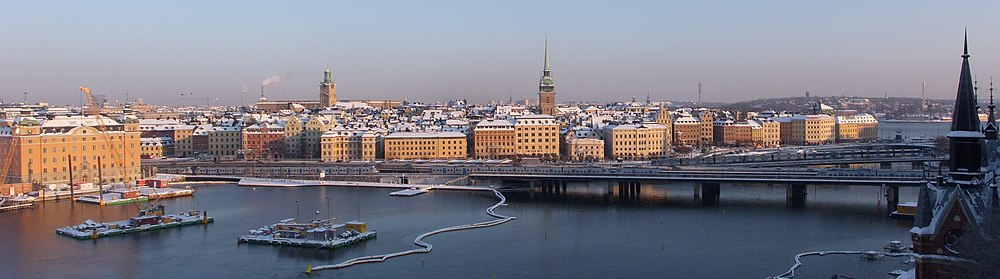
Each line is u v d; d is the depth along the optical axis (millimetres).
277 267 191125
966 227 104000
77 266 196000
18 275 187250
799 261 190500
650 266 190000
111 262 199750
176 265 195500
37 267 195250
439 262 195375
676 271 184375
